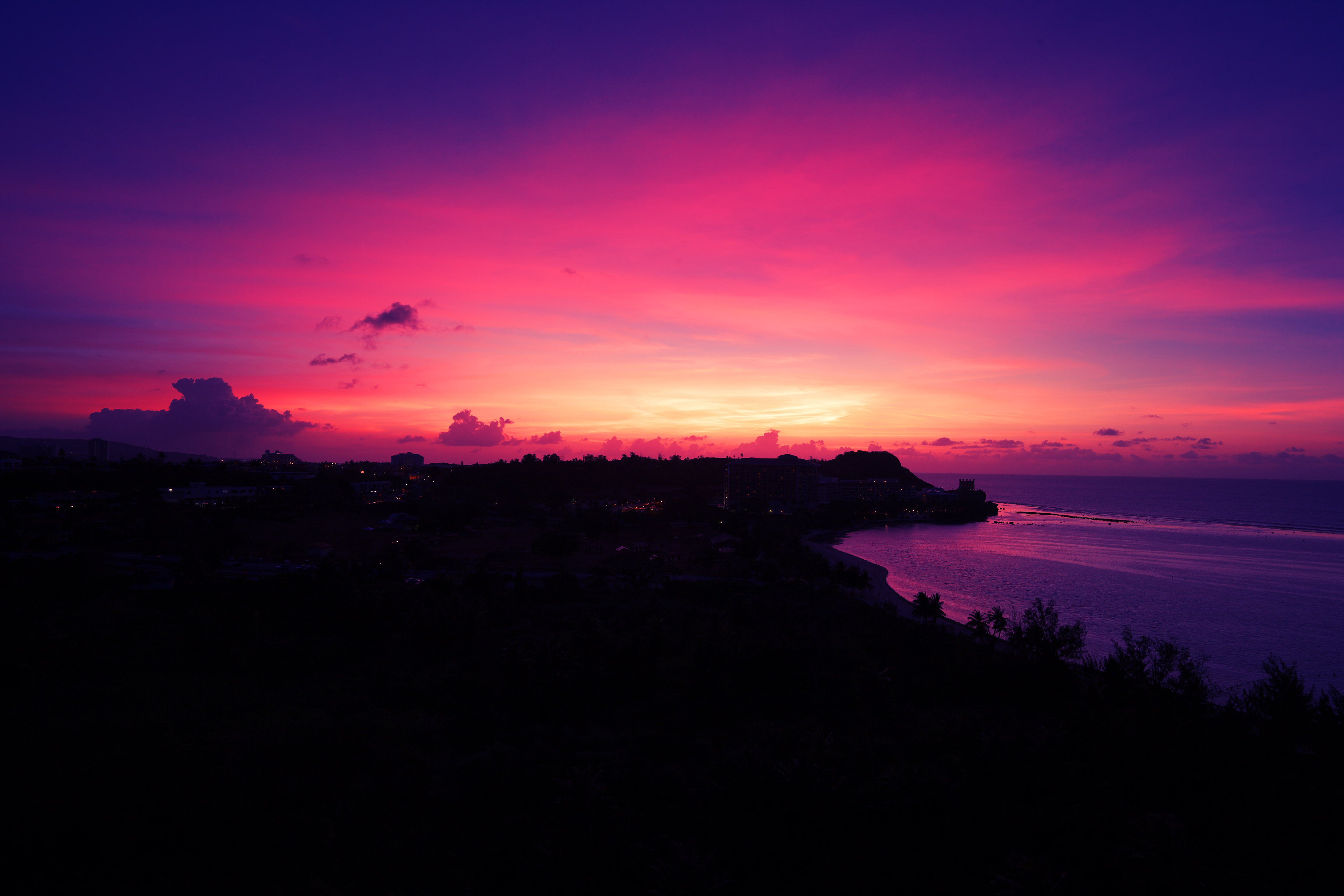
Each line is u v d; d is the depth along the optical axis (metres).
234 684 58.28
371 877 29.81
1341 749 45.09
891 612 105.75
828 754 41.22
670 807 36.28
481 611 82.06
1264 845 31.67
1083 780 37.31
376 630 78.44
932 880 29.23
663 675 63.88
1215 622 118.25
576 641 67.94
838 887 28.77
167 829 31.72
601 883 28.81
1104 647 99.56
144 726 41.84
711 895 27.12
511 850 31.44
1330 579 166.62
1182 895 26.48
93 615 78.06
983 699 61.69
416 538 176.62
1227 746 42.41
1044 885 26.36
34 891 27.11
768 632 82.75
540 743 45.44
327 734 45.81
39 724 46.12
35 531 151.62
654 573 133.25
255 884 28.75
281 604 89.69
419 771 40.72
